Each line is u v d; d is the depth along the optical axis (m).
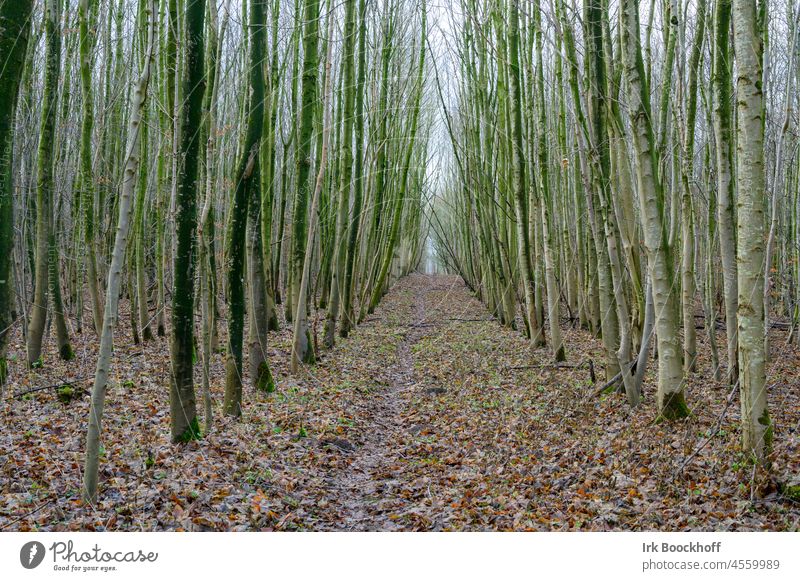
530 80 16.17
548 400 11.05
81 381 10.74
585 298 19.33
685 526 5.79
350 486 7.90
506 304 20.81
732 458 6.93
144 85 5.74
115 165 16.30
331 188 19.47
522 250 16.64
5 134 6.43
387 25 19.94
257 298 11.75
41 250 11.71
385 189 23.81
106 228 16.06
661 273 9.00
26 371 11.41
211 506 6.41
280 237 21.09
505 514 6.46
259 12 9.63
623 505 6.36
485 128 20.69
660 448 7.78
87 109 12.97
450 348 17.98
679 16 10.52
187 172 7.81
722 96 9.79
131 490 6.59
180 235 7.87
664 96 10.87
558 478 7.34
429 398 12.48
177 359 8.00
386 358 17.08
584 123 11.55
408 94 23.78
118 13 16.02
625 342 10.18
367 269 26.66
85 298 22.28
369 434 10.17
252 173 9.66
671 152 11.35
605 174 11.31
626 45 8.88
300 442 8.98
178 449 7.81
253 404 10.74
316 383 12.77
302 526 6.43
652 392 11.20
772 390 10.95
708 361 14.30
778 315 20.95
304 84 15.19
